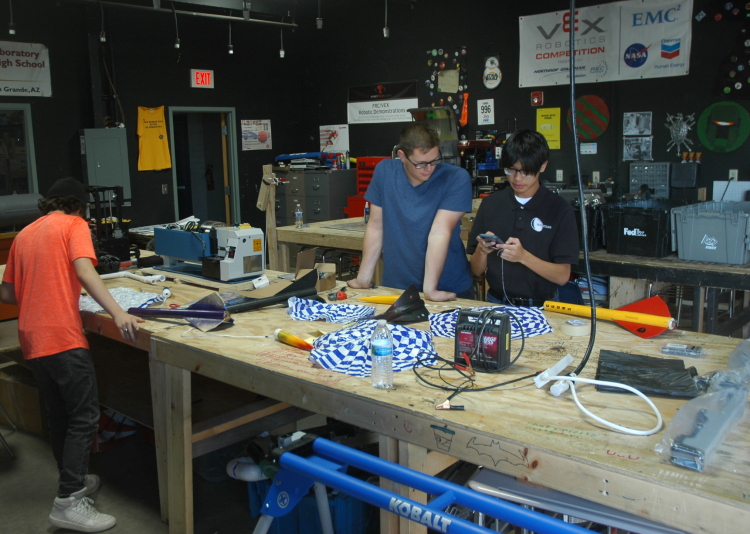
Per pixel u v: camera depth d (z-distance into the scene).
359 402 1.60
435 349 1.97
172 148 7.80
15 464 3.08
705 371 1.70
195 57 7.91
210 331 2.27
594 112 6.00
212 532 2.49
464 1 6.88
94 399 2.46
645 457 1.24
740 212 3.48
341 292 2.67
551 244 2.59
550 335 2.07
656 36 5.51
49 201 2.46
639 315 2.07
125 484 2.89
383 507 1.26
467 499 1.21
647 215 3.79
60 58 6.89
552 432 1.36
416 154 2.42
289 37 8.78
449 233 2.61
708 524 1.11
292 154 8.47
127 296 2.73
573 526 1.08
